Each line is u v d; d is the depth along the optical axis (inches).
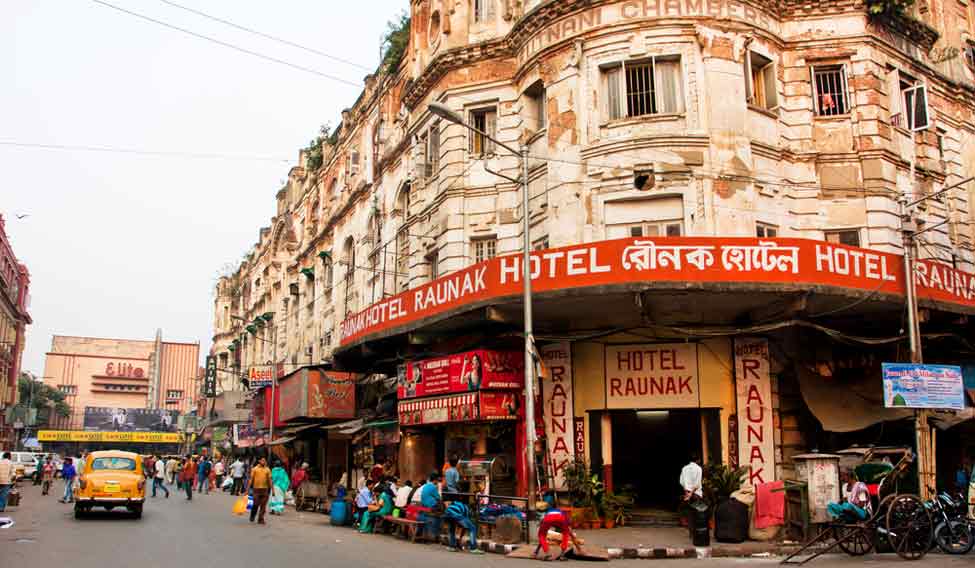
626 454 784.3
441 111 636.1
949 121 924.6
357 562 488.4
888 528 491.2
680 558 541.0
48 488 1317.7
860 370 732.7
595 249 628.7
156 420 3641.7
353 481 1162.6
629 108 746.2
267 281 2101.4
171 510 933.2
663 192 712.4
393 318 820.0
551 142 773.9
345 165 1444.4
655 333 719.7
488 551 586.9
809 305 654.5
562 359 737.6
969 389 765.9
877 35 819.4
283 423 1311.5
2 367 2591.0
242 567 456.4
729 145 721.6
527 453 610.5
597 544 572.4
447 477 676.1
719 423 693.3
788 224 757.9
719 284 605.3
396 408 965.2
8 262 2593.5
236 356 2461.9
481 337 772.6
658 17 740.0
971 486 534.3
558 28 786.2
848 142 786.8
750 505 603.8
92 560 482.0
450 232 864.9
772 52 783.1
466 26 909.2
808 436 707.4
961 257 881.5
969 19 1021.8
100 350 3932.1
